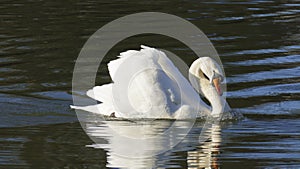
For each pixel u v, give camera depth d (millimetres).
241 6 27484
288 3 28125
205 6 27453
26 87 17312
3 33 22859
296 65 19219
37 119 15156
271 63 19453
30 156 12906
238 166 12414
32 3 28000
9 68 18922
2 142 13641
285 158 12750
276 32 23078
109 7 27172
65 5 27625
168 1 28500
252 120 15180
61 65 19297
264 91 17062
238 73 18547
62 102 16328
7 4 27797
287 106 16016
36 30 23266
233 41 21938
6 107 15820
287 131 14367
